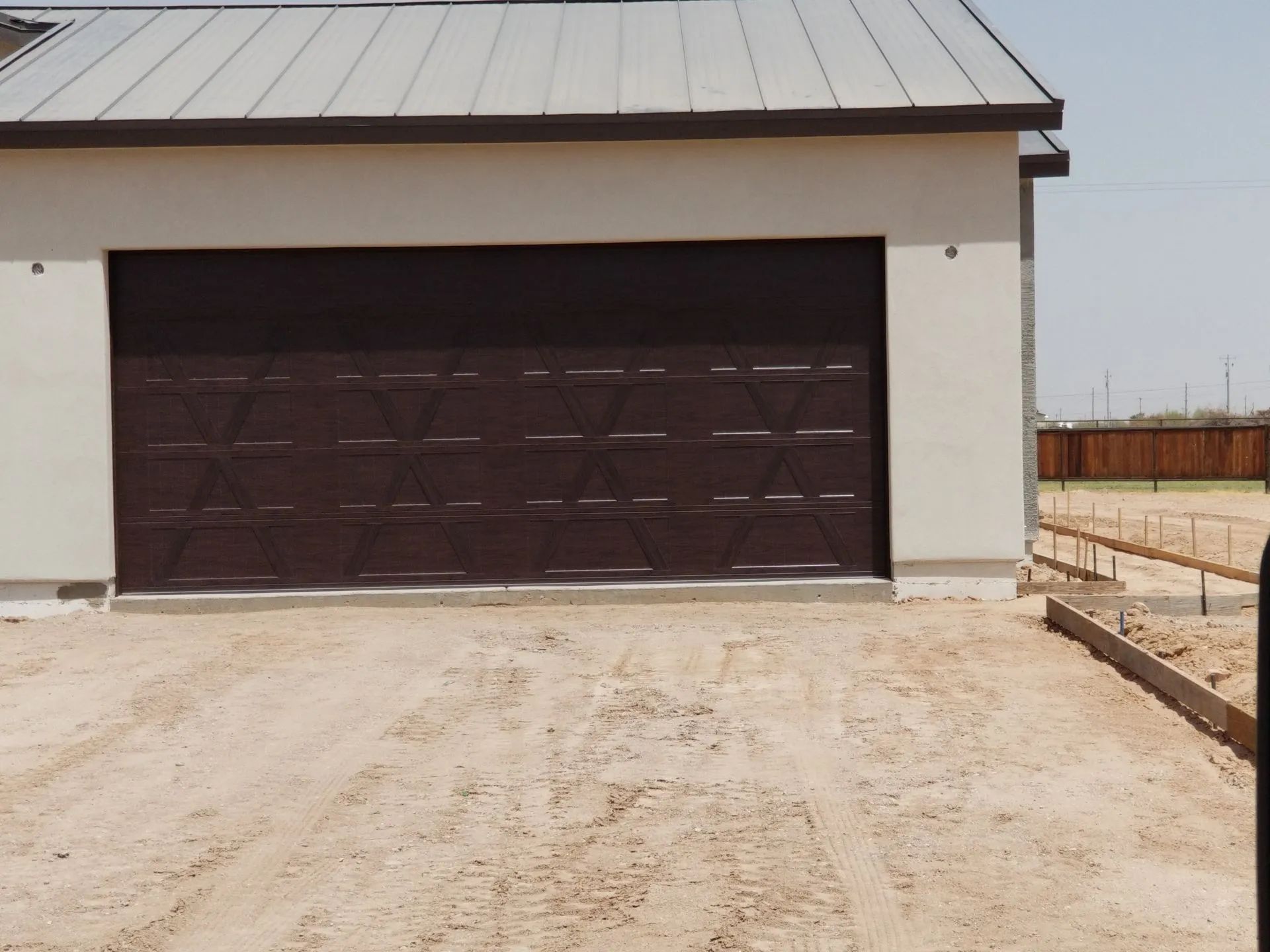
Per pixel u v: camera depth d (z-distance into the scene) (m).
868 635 10.80
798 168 12.35
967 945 4.84
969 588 12.52
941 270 12.36
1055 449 34.28
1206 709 7.82
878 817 6.32
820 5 15.86
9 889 5.63
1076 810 6.37
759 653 10.16
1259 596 2.95
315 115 12.09
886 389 12.55
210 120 12.01
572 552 12.63
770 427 12.62
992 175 12.31
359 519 12.59
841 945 4.86
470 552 12.60
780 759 7.35
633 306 12.57
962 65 13.25
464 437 12.59
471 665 9.85
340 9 16.19
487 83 13.20
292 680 9.42
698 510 12.63
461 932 5.08
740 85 12.96
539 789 6.88
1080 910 5.17
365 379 12.55
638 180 12.34
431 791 6.89
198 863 5.91
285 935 5.09
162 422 12.55
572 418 12.59
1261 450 32.28
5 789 7.04
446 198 12.35
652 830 6.20
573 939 4.97
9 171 12.27
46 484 12.36
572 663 9.91
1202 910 5.16
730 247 12.58
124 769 7.37
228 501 12.59
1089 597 11.70
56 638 11.17
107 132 12.02
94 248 12.31
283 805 6.71
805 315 12.59
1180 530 21.33
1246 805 6.40
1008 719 8.08
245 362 12.55
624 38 14.82
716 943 4.90
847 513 12.66
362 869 5.79
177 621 11.95
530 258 12.55
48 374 12.36
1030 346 15.60
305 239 12.33
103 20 15.78
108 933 5.15
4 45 17.52
